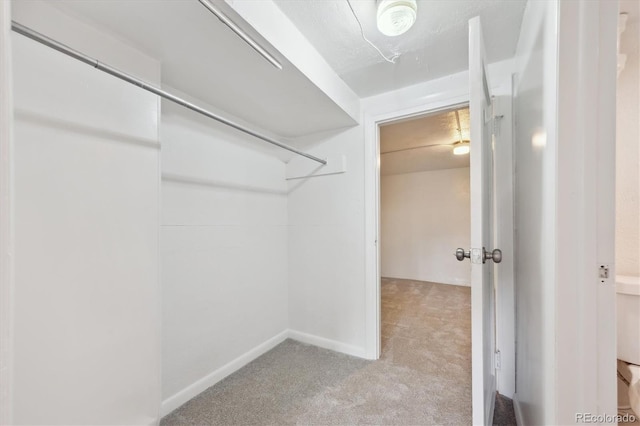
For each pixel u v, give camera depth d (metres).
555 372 0.72
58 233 0.94
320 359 2.02
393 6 1.09
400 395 1.57
